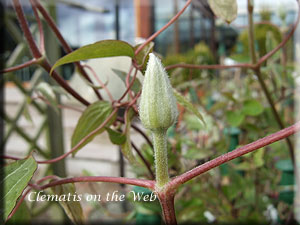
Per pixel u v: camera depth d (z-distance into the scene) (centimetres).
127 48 12
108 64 24
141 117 9
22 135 41
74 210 14
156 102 9
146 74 9
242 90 33
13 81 38
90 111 16
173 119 9
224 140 28
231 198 26
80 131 16
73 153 16
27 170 10
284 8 27
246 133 30
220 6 15
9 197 9
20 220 15
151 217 21
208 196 25
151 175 20
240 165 26
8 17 36
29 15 40
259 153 25
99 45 11
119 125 20
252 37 21
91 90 24
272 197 28
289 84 28
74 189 14
